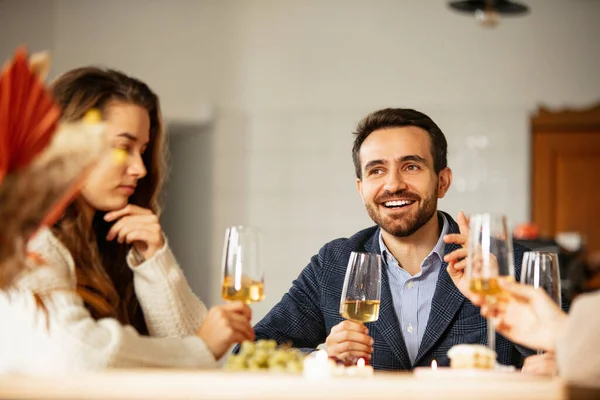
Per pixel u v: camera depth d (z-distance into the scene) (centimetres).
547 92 630
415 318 275
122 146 205
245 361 167
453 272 234
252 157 652
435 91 638
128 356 175
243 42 660
